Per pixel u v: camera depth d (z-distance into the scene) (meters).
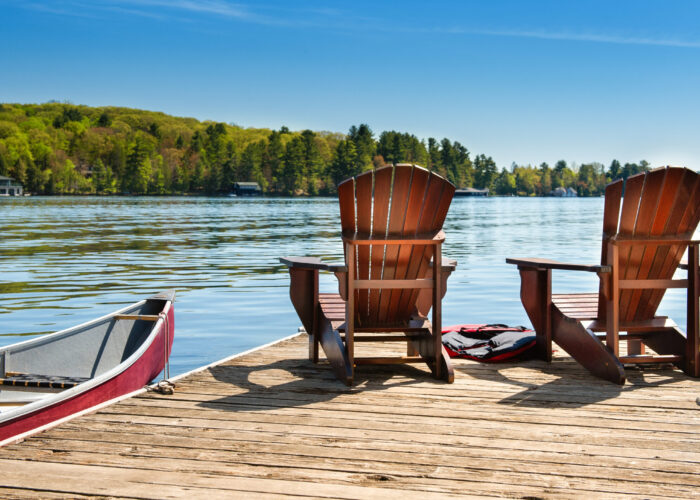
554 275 14.40
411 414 3.72
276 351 5.60
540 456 3.07
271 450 3.12
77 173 160.75
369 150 185.62
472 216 55.88
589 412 3.78
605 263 4.59
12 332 8.57
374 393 4.18
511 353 5.11
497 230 34.09
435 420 3.61
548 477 2.83
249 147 178.62
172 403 3.90
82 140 177.50
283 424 3.52
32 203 86.69
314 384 4.41
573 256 18.94
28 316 9.66
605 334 4.85
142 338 6.05
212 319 9.56
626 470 2.91
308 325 5.09
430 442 3.26
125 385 4.52
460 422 3.58
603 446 3.21
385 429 3.45
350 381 4.34
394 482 2.76
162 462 2.96
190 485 2.71
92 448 3.13
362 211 4.37
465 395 4.14
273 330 8.80
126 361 4.62
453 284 13.05
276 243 24.09
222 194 172.12
